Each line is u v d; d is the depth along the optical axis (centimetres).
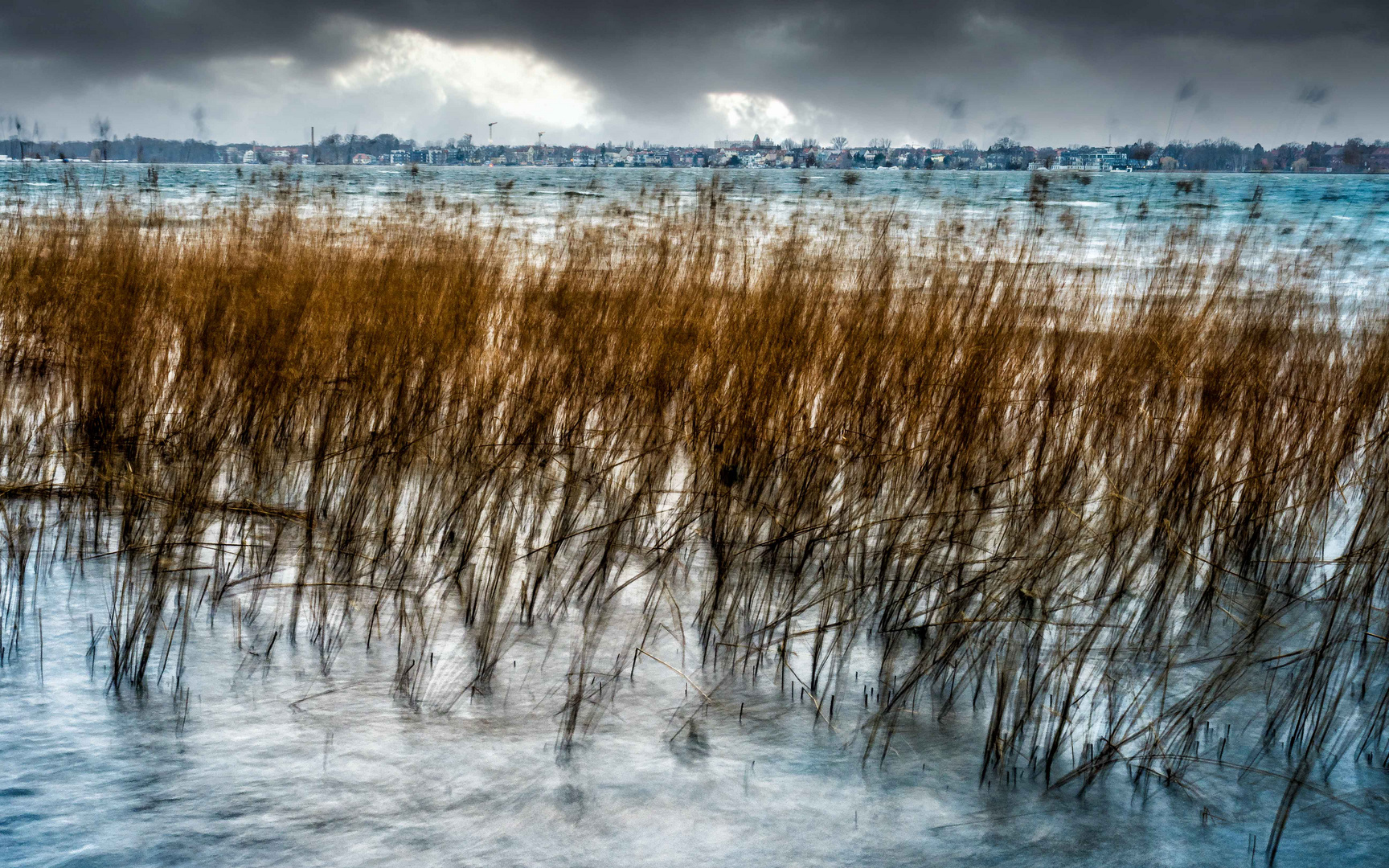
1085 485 323
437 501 299
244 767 177
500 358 405
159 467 320
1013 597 238
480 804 171
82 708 194
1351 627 241
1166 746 197
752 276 568
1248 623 256
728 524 291
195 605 242
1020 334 457
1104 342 456
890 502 299
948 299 485
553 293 533
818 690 218
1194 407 386
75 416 376
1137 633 246
